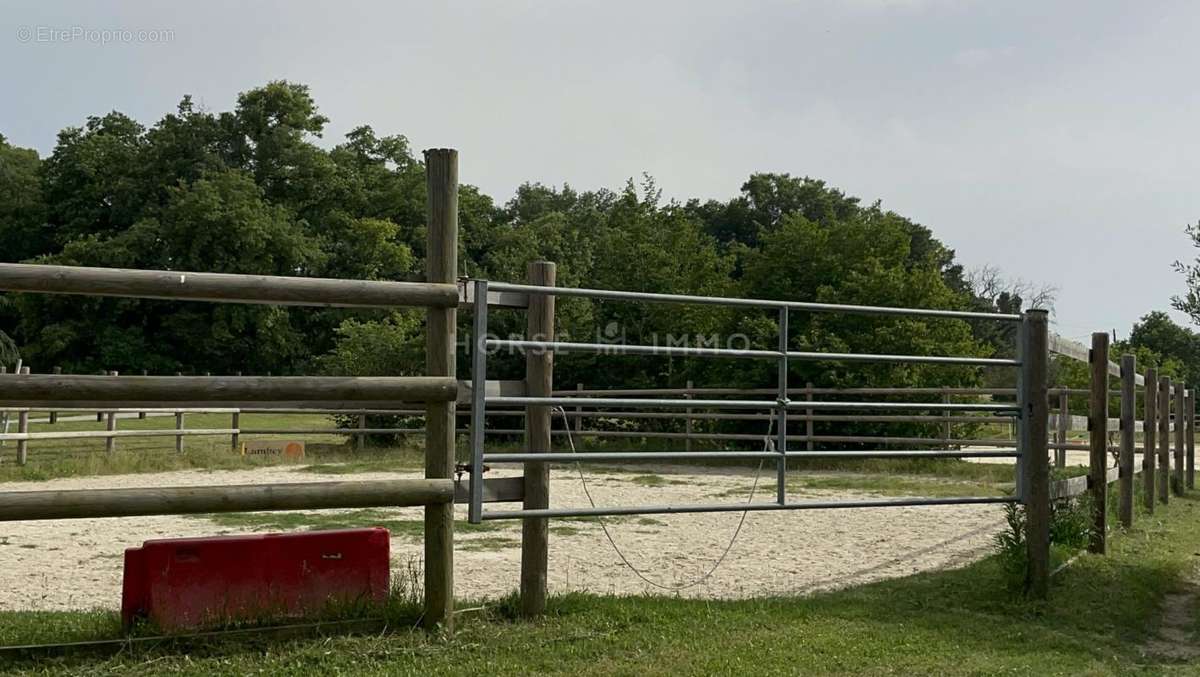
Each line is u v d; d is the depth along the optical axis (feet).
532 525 18.88
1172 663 18.03
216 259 166.91
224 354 166.20
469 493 17.66
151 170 182.91
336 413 68.54
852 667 16.43
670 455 18.67
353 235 183.73
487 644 17.01
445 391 17.52
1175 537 33.73
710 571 26.32
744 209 223.92
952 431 66.44
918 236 178.81
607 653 16.76
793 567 27.07
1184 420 51.93
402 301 17.31
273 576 17.10
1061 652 18.11
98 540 30.81
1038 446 22.56
